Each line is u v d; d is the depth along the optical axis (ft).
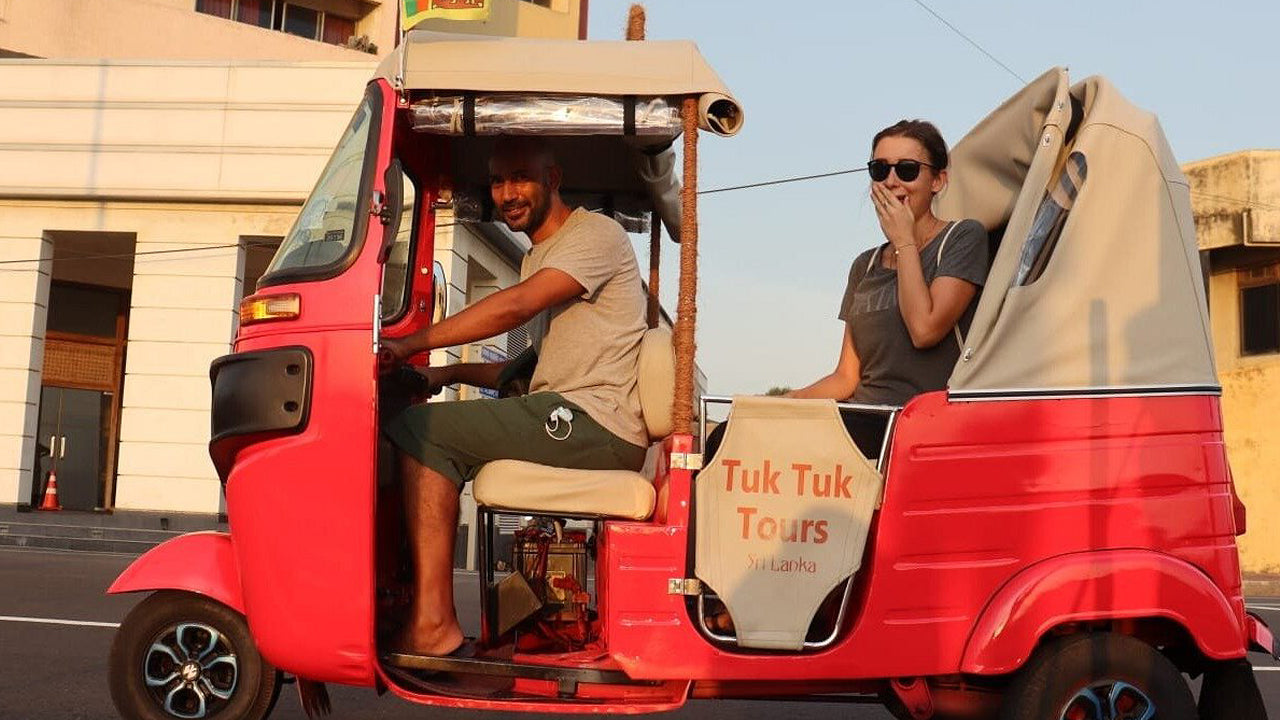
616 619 13.47
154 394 65.77
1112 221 14.39
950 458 13.74
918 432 13.71
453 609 14.60
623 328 15.44
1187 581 13.64
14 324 66.39
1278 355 72.95
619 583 13.51
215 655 15.58
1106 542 13.83
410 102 14.47
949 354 14.96
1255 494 73.77
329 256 14.35
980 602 13.67
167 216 66.44
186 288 66.18
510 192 15.78
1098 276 14.25
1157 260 14.44
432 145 17.84
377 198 14.15
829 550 13.57
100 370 80.38
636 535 13.58
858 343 15.71
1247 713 14.47
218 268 66.13
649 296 19.01
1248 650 14.70
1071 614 13.46
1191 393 14.26
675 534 13.60
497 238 48.91
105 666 22.76
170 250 66.33
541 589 15.12
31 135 66.49
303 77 65.67
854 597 13.94
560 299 15.10
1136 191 14.51
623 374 15.35
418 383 16.92
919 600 13.61
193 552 15.52
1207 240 73.87
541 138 15.93
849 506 13.62
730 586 13.50
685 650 13.48
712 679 13.51
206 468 65.16
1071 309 14.11
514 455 14.70
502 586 14.66
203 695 15.55
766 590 13.51
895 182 15.35
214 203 66.23
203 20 95.09
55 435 78.43
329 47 101.50
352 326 14.02
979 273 14.88
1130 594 13.55
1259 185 71.82
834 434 13.69
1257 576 70.23
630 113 14.20
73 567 43.24
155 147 66.08
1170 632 14.33
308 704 15.34
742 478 13.64
